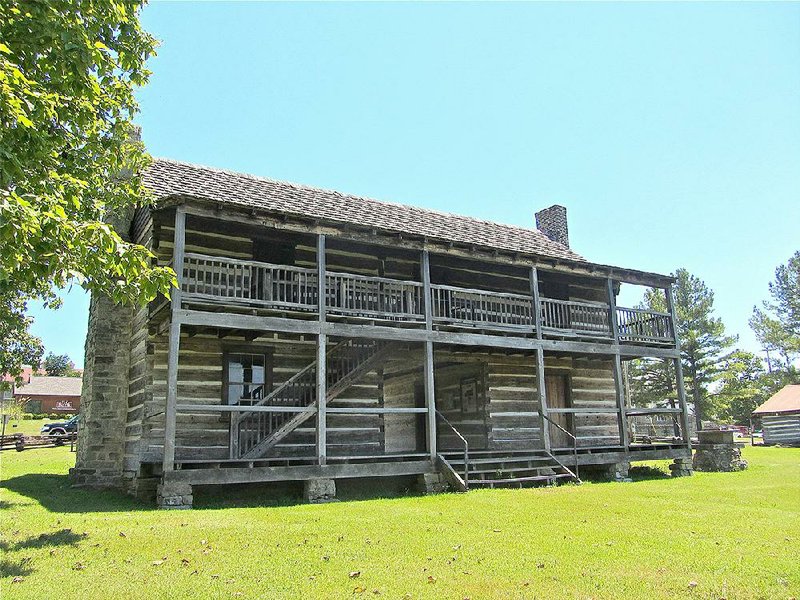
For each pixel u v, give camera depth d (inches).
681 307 1524.4
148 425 527.2
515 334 699.4
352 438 621.9
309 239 625.0
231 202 491.5
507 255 656.4
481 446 724.0
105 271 261.3
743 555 287.6
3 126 229.3
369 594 228.8
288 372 601.3
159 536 322.3
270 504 480.1
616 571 259.9
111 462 604.7
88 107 299.1
